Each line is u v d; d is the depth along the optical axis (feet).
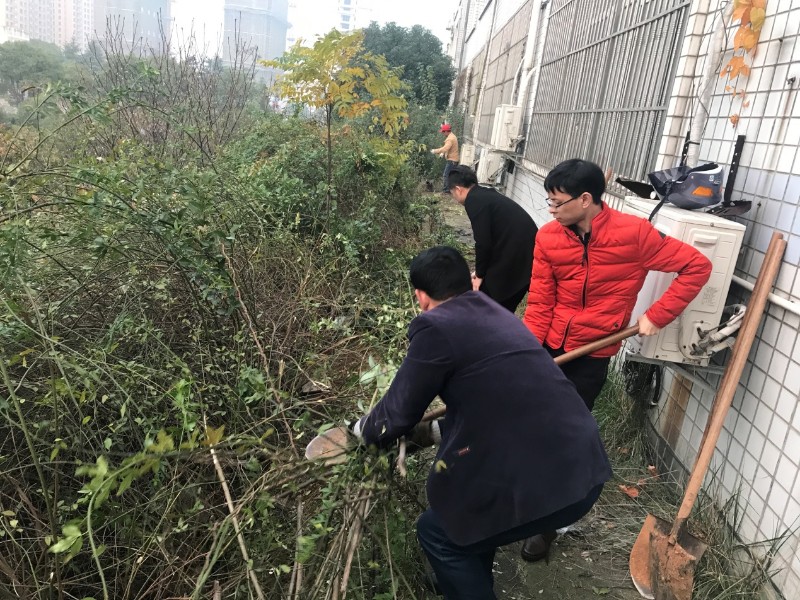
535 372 6.32
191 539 7.39
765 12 9.64
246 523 6.15
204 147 23.57
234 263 11.50
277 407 8.00
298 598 5.99
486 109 55.06
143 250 10.43
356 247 16.20
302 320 11.52
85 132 17.67
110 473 4.92
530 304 9.82
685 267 8.63
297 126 24.09
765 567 8.17
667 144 13.11
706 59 10.90
